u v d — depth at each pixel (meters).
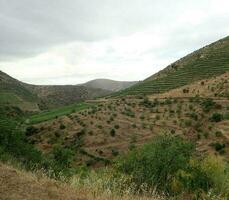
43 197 10.26
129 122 115.12
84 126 113.56
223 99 119.62
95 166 77.81
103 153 90.25
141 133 103.62
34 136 111.38
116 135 103.56
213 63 190.00
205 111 108.12
